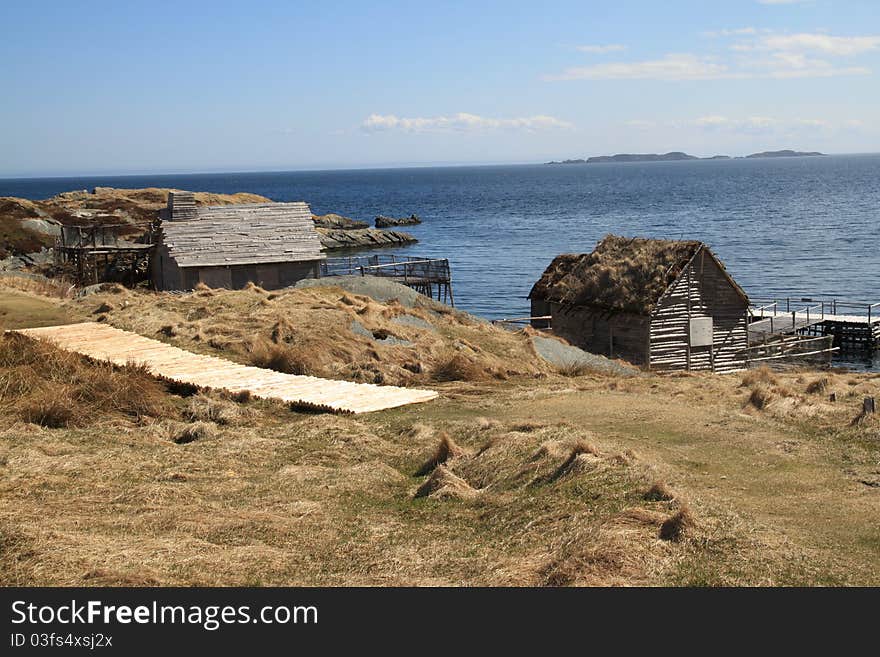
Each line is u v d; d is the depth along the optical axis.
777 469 11.30
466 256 86.00
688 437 13.24
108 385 15.09
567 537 8.42
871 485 10.45
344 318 23.39
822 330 44.34
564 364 25.19
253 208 46.41
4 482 10.50
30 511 9.45
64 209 83.62
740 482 10.71
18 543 8.27
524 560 8.16
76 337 19.81
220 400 15.38
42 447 12.18
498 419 14.82
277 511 10.04
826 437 12.98
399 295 33.50
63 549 8.20
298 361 19.08
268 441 13.27
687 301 32.75
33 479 10.70
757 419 14.30
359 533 9.32
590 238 101.62
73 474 11.10
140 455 12.26
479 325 29.23
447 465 11.77
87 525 9.14
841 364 40.69
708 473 11.16
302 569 8.21
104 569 7.85
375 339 22.83
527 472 10.80
